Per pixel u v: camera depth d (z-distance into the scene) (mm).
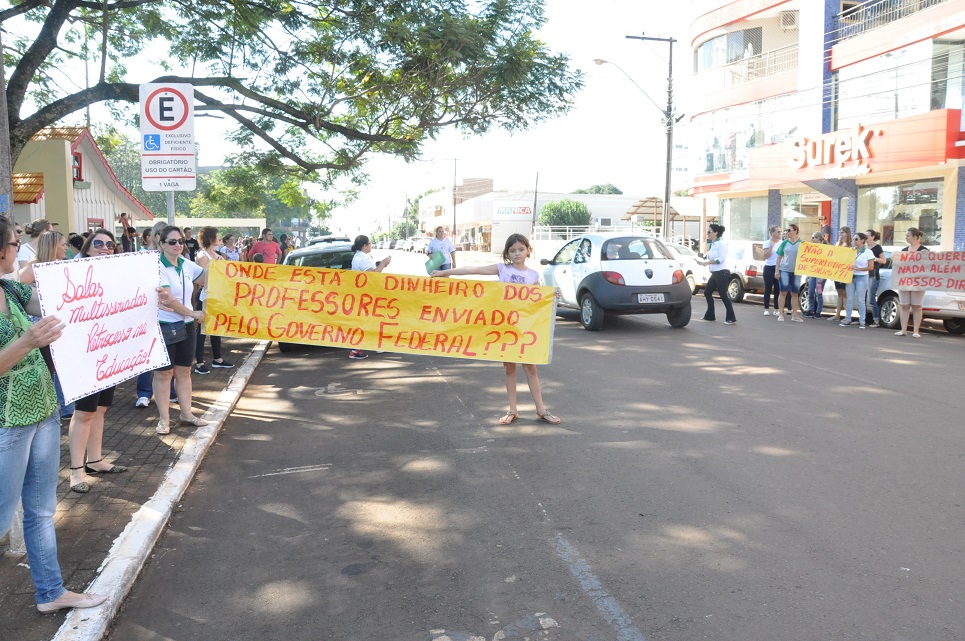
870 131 21516
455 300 7195
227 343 13602
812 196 26109
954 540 4609
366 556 4621
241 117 13328
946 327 14422
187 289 7215
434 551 4656
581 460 6328
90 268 4566
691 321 15711
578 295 14383
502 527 4984
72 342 4402
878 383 9148
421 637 3689
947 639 3531
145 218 25219
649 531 4848
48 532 3838
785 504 5250
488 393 9023
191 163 8352
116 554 4500
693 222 55312
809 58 25453
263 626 3836
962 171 19719
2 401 3494
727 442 6754
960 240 19859
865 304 14797
